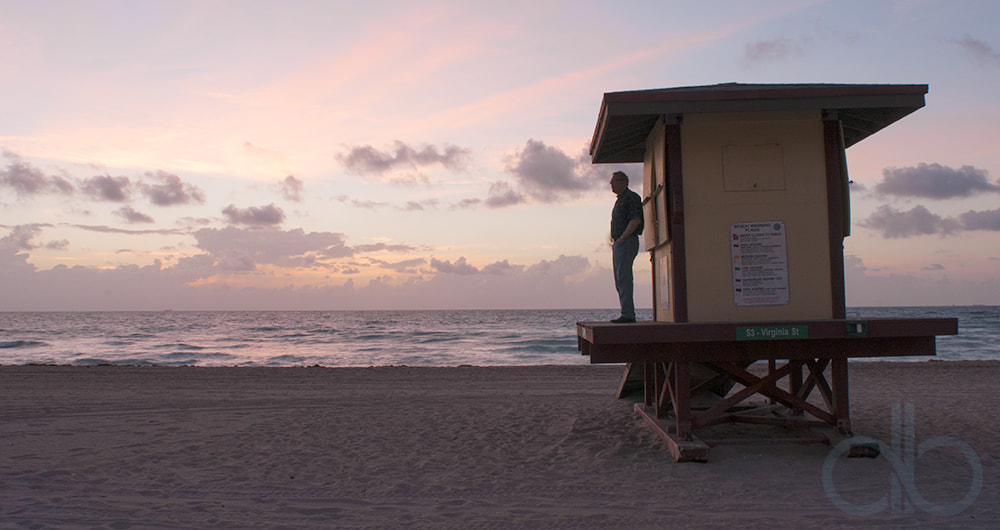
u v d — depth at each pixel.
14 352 36.75
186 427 9.14
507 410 10.62
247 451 7.50
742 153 6.64
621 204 7.37
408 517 4.97
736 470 6.22
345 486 5.94
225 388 14.27
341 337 53.75
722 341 6.52
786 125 6.66
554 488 5.78
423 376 17.27
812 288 6.54
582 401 11.64
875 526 4.57
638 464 6.59
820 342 6.59
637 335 6.22
